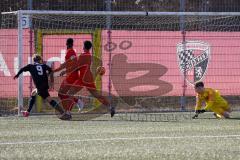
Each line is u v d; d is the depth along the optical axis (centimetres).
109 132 3416
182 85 5147
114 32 5069
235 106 5322
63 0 5688
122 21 5691
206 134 3316
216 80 5206
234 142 2977
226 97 5419
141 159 2448
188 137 3177
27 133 3362
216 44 5200
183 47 5153
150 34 5112
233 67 5241
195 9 5728
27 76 4919
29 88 4922
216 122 4044
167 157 2495
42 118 4356
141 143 2934
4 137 3177
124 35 5081
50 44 4984
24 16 4694
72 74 4381
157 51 5125
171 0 5797
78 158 2470
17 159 2441
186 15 5000
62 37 5000
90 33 5031
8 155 2545
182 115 4609
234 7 5781
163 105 5241
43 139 3089
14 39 4959
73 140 3048
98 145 2861
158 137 3177
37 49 4941
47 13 4697
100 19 5616
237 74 5253
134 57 5097
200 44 5172
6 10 5631
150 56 5122
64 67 4381
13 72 4962
